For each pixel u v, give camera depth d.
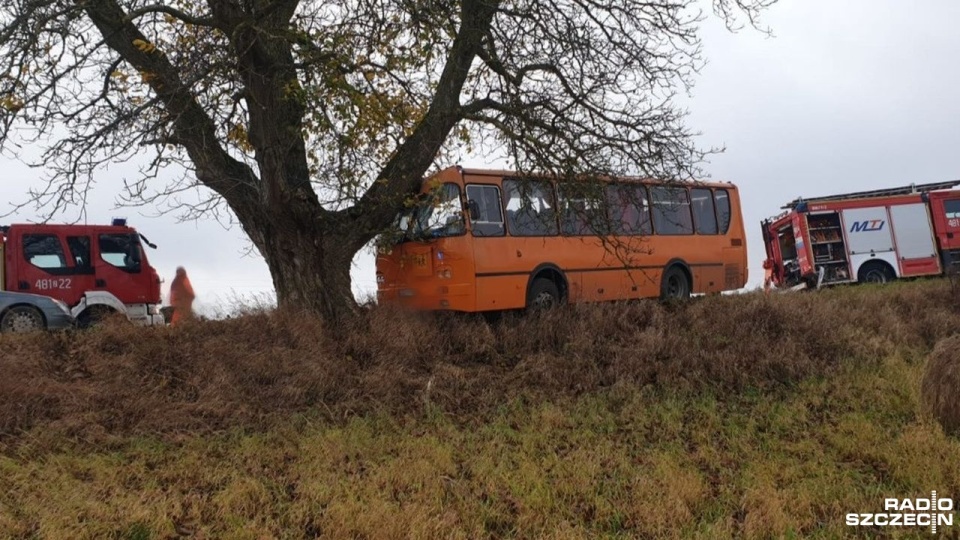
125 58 10.23
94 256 16.83
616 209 14.30
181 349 10.17
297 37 9.39
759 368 11.33
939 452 7.50
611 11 11.95
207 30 9.90
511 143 11.57
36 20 9.30
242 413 8.93
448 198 12.99
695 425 9.26
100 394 8.89
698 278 17.27
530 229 14.17
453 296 13.08
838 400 10.16
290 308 11.44
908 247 23.92
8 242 16.11
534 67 11.84
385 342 11.26
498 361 11.66
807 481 7.07
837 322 13.53
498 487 7.04
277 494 6.79
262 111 10.04
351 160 10.70
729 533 6.03
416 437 8.62
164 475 7.18
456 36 10.65
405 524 6.01
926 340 13.80
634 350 11.62
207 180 11.16
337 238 11.77
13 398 8.45
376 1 9.89
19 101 9.30
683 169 11.93
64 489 6.64
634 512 6.53
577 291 14.70
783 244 24.95
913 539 5.95
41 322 14.72
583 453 7.99
